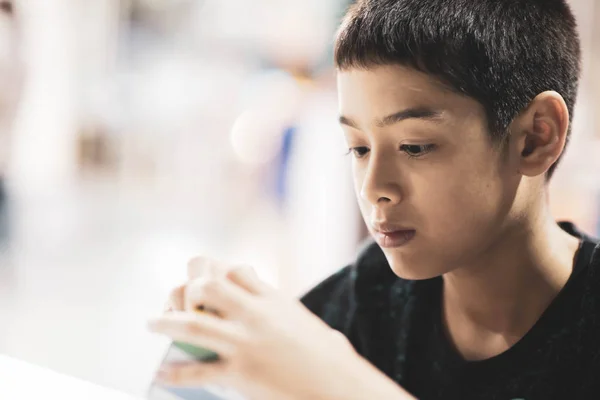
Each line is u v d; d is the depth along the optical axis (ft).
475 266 1.93
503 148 1.72
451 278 2.04
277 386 1.42
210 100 13.80
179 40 14.06
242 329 1.47
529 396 1.88
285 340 1.46
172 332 1.49
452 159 1.66
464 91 1.62
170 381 1.53
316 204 7.67
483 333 2.03
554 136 1.76
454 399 2.02
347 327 2.37
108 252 11.24
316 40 7.87
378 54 1.63
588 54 6.68
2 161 10.34
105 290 9.25
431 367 2.11
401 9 1.68
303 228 7.77
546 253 1.94
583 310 1.89
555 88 1.83
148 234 12.53
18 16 9.73
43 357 6.75
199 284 1.59
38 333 7.43
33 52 12.67
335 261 7.63
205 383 1.50
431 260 1.76
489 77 1.65
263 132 9.16
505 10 1.74
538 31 1.79
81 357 6.82
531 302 1.96
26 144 12.85
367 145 1.78
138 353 7.04
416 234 1.74
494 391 1.93
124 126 14.97
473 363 1.98
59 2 13.10
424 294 2.22
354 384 1.44
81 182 14.76
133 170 15.33
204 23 13.47
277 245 8.44
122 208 14.20
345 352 1.52
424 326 2.19
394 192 1.71
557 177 6.42
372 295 2.35
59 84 13.46
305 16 7.98
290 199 8.04
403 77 1.62
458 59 1.62
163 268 10.58
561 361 1.88
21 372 2.21
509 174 1.75
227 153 13.53
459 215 1.70
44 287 9.13
